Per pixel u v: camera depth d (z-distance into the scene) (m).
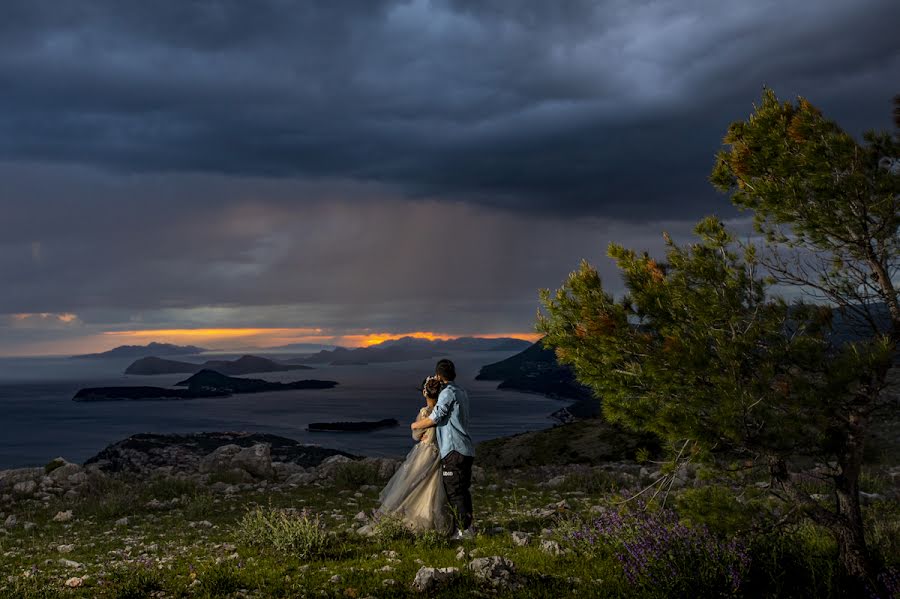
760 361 6.14
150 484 19.05
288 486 19.22
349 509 14.41
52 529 13.54
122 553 9.95
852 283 6.62
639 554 6.73
